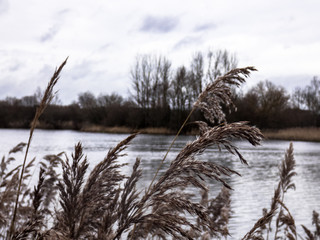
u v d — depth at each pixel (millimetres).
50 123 75938
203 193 4672
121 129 60688
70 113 77062
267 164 21969
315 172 19188
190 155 1801
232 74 2156
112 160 1887
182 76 56188
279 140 50656
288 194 12727
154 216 1731
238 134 1718
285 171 4441
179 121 55719
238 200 11164
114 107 65562
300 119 65312
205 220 1686
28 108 79562
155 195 1782
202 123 2080
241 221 8320
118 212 1826
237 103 50750
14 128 77625
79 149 1908
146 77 59781
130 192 1881
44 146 31000
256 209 9797
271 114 56344
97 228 1819
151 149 29312
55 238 1565
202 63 58625
